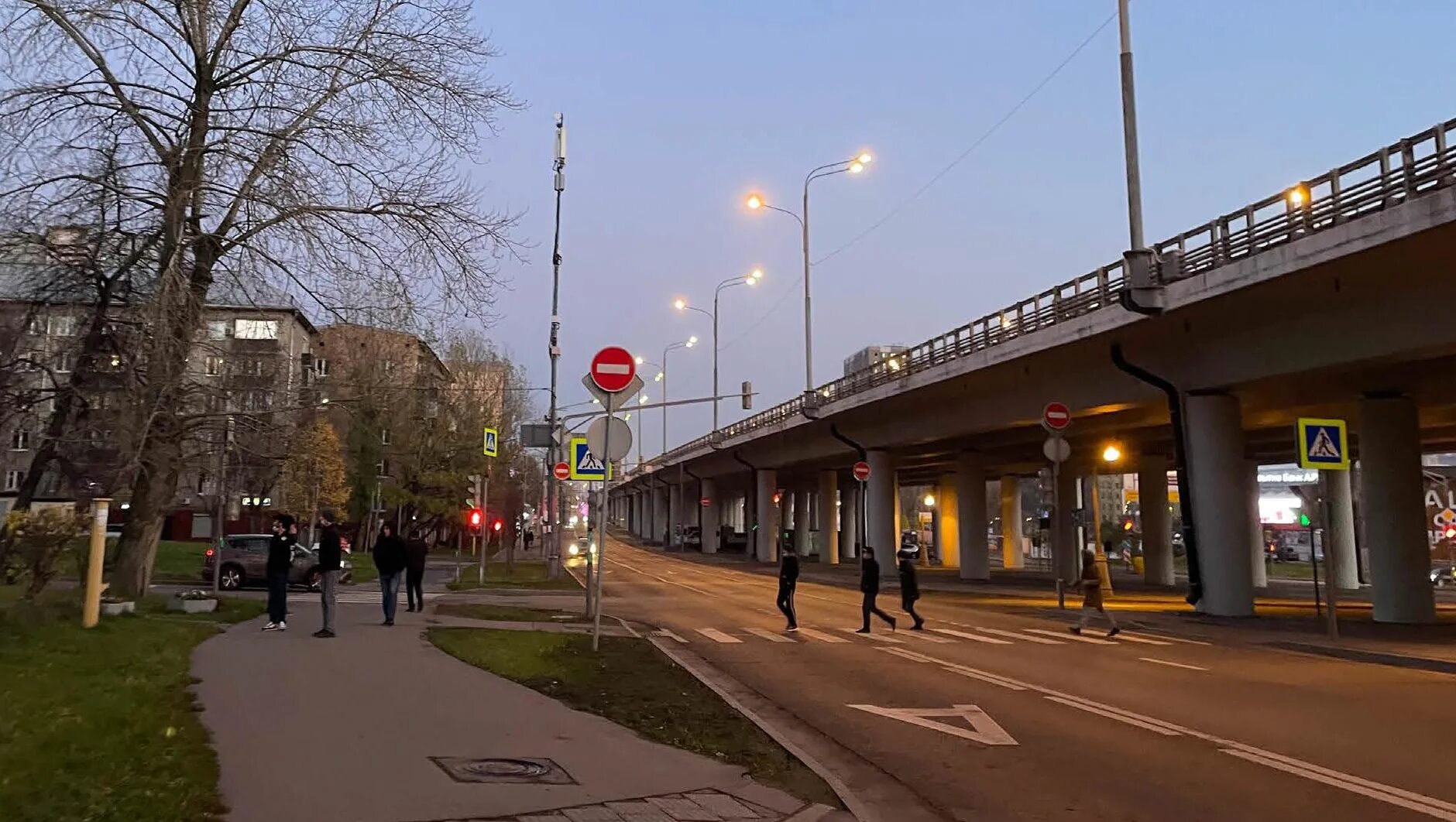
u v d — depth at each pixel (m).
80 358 17.39
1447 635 20.53
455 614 21.97
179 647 13.35
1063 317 28.06
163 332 16.00
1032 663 15.91
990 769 8.59
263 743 7.77
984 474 50.00
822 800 7.31
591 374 15.67
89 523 16.06
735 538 88.31
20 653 11.38
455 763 7.41
